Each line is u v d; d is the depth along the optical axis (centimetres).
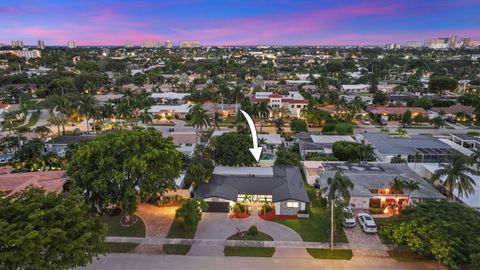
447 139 7488
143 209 4562
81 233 2828
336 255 3556
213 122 9425
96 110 8638
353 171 5222
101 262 3384
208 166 5197
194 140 7181
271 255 3550
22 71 19375
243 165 5812
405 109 10538
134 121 9750
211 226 4150
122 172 3778
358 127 9412
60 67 19825
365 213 4322
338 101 10300
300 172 5678
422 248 3228
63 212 2775
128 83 16438
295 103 10906
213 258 3488
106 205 4000
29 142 6347
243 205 4522
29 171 5691
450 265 3066
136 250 3622
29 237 2381
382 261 3453
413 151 6359
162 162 4097
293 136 7881
